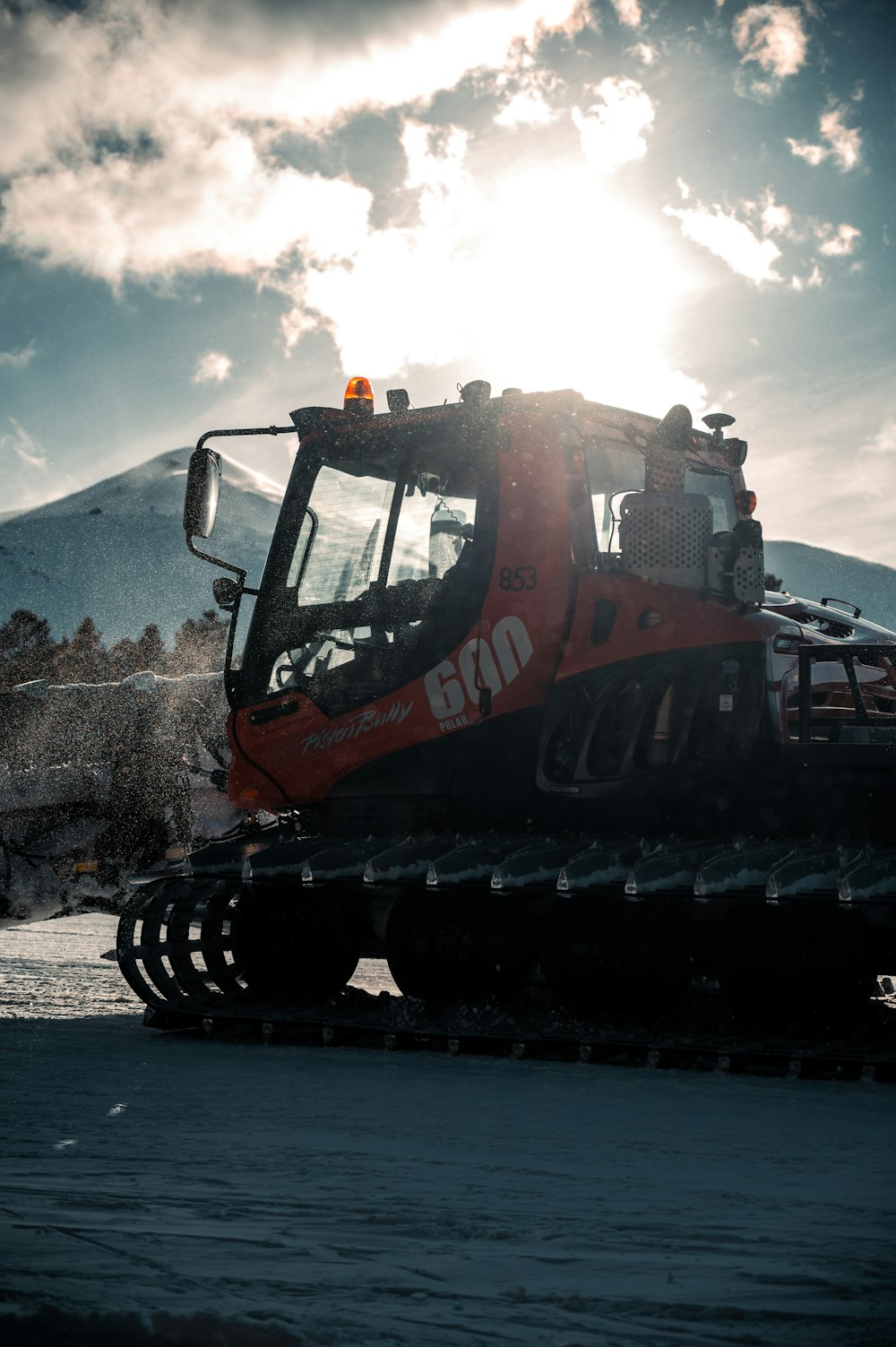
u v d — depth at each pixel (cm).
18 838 1200
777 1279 271
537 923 734
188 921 793
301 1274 270
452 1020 708
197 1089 558
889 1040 661
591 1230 321
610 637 725
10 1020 803
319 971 779
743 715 709
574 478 743
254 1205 343
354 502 796
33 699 1206
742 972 671
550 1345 226
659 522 721
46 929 1305
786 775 723
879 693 835
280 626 805
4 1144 432
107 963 1076
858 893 625
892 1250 301
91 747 1198
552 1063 657
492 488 752
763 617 737
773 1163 417
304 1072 614
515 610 738
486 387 764
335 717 782
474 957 719
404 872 719
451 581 759
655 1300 253
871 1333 231
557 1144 446
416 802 775
